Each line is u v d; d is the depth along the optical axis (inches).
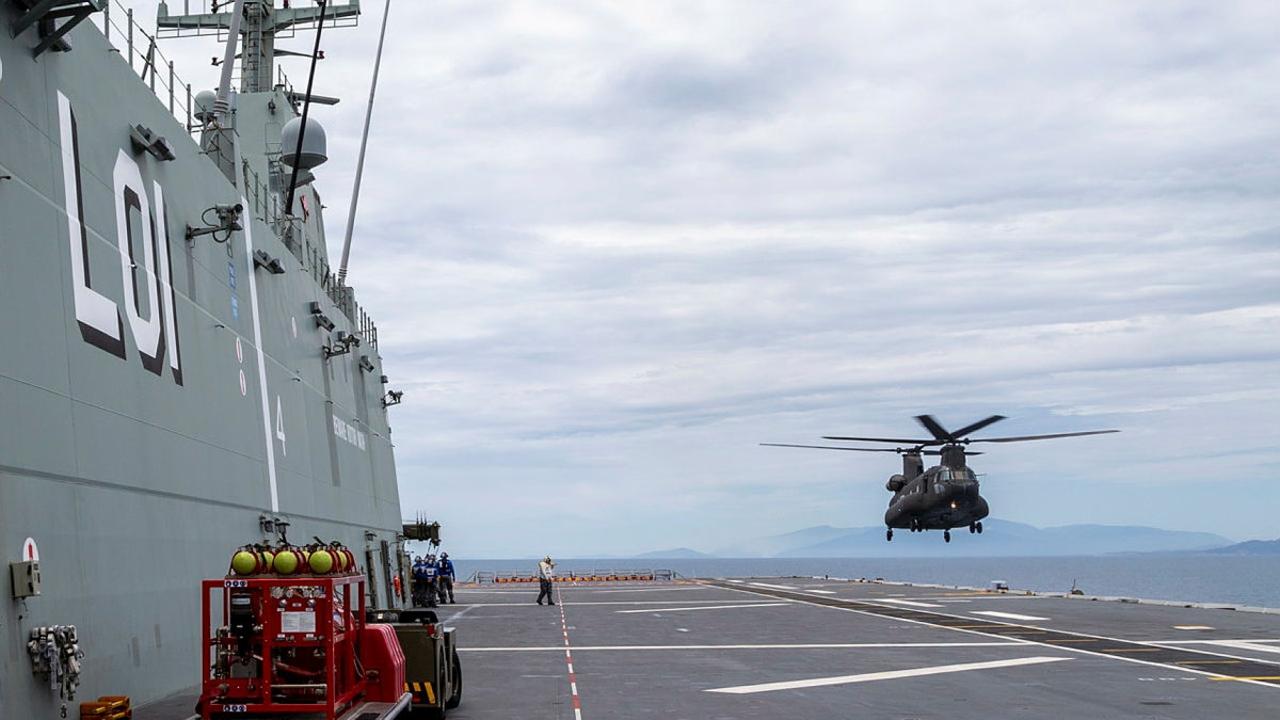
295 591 482.0
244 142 1330.0
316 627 479.2
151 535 663.1
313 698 484.4
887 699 749.3
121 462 626.2
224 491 817.5
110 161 658.2
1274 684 815.7
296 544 1026.1
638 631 1327.5
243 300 928.3
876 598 2094.0
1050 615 1546.5
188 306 774.5
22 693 489.4
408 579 1830.7
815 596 2206.0
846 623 1434.5
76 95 620.1
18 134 542.0
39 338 539.8
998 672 895.7
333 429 1279.5
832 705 722.8
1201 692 774.5
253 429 915.4
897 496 2605.8
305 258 1296.8
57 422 550.6
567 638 1234.6
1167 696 756.0
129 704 563.5
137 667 624.7
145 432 666.8
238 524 846.5
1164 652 1038.4
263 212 1090.7
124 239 666.8
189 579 723.4
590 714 687.7
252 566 488.1
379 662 540.7
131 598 624.4
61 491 548.7
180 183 786.2
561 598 2186.3
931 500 2427.4
